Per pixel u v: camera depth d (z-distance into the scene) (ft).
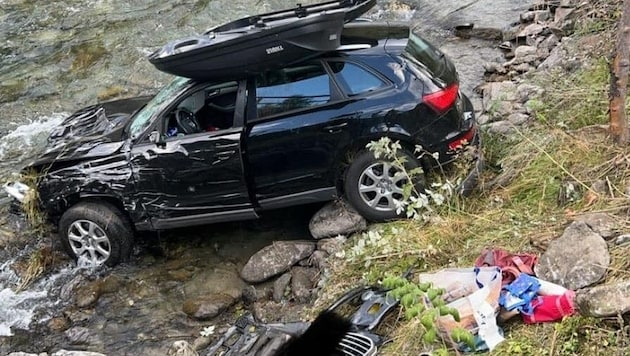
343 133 20.56
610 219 16.79
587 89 23.58
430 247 18.48
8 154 29.86
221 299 20.95
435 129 20.40
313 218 21.94
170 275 22.40
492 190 20.77
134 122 22.50
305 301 20.02
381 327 16.39
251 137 20.97
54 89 34.55
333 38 20.17
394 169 20.70
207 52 20.25
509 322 15.11
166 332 20.44
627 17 18.29
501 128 23.67
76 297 21.95
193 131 21.65
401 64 20.48
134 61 36.01
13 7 42.65
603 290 13.83
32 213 23.94
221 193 21.56
